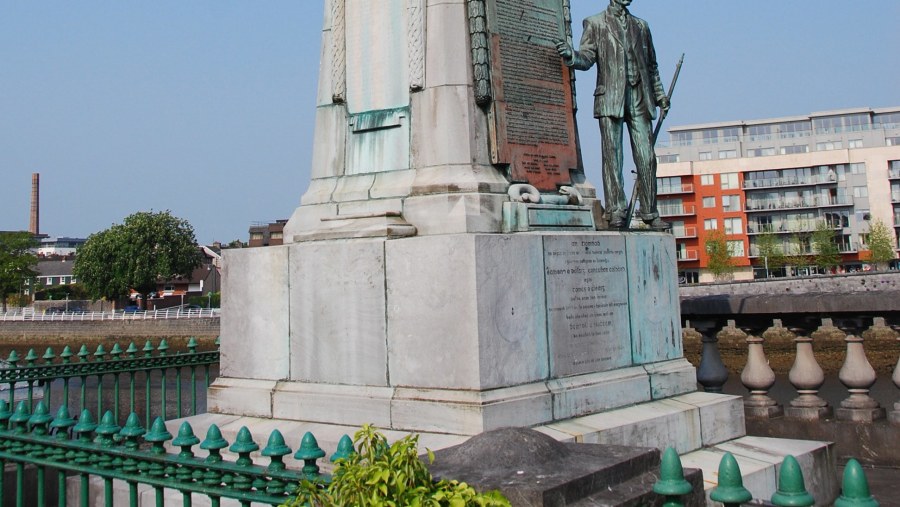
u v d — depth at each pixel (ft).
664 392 23.02
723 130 248.32
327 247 21.29
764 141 244.63
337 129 24.38
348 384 20.63
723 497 9.30
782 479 8.89
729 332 83.51
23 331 181.98
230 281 23.36
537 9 24.63
